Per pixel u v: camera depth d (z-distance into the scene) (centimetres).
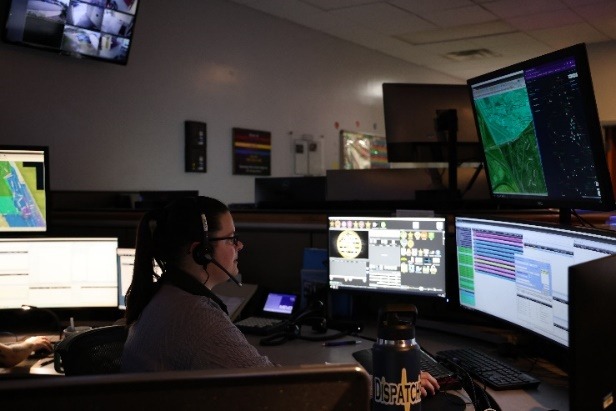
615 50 709
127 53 444
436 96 293
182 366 124
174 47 504
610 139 732
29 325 234
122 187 466
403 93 296
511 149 190
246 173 580
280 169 627
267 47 603
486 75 189
